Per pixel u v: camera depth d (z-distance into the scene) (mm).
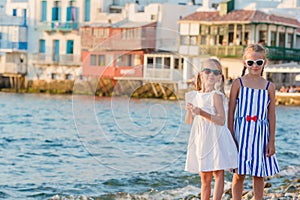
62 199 13906
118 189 14375
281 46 58469
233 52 56500
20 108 49125
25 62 68938
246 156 9039
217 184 9227
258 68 9094
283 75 54469
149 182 14688
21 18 69375
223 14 58406
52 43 68500
